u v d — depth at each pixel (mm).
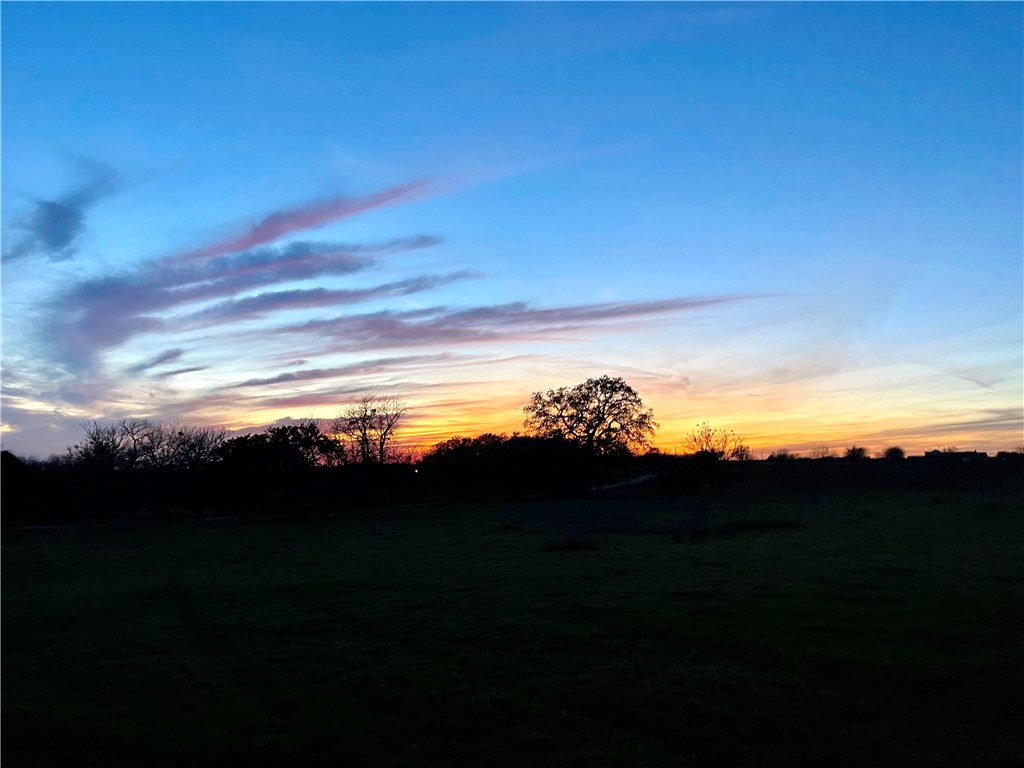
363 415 81750
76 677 12078
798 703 9242
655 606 14992
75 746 9055
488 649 12570
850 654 10953
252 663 12398
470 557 25656
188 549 35000
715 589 16484
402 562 25047
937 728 8336
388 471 80188
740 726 8664
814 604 14398
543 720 9203
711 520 40312
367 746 8656
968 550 22016
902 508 43344
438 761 8203
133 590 21500
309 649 13172
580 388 85438
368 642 13531
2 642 14977
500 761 8109
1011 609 13258
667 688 10008
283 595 19125
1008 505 40594
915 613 13281
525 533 36344
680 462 78125
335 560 26891
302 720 9570
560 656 11875
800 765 7672
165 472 72250
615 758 8023
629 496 76562
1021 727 8266
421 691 10453
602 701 9680
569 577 19469
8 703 10766
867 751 7855
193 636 14828
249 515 68000
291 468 70062
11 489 59844
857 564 19578
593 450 82312
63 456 73188
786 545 25141
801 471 85375
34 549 36969
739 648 11695
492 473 79750
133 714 10062
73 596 20938
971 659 10438
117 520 59094
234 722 9570
